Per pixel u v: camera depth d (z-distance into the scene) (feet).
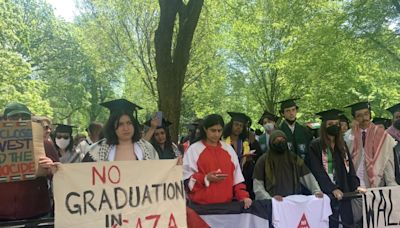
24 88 81.46
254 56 93.91
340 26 54.08
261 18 85.35
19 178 12.21
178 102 33.88
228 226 15.75
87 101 151.94
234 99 117.19
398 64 55.06
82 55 140.77
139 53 87.56
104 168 13.14
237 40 94.43
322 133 18.63
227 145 16.62
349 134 21.08
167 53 33.68
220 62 97.40
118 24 86.07
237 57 100.99
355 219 18.10
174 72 33.88
